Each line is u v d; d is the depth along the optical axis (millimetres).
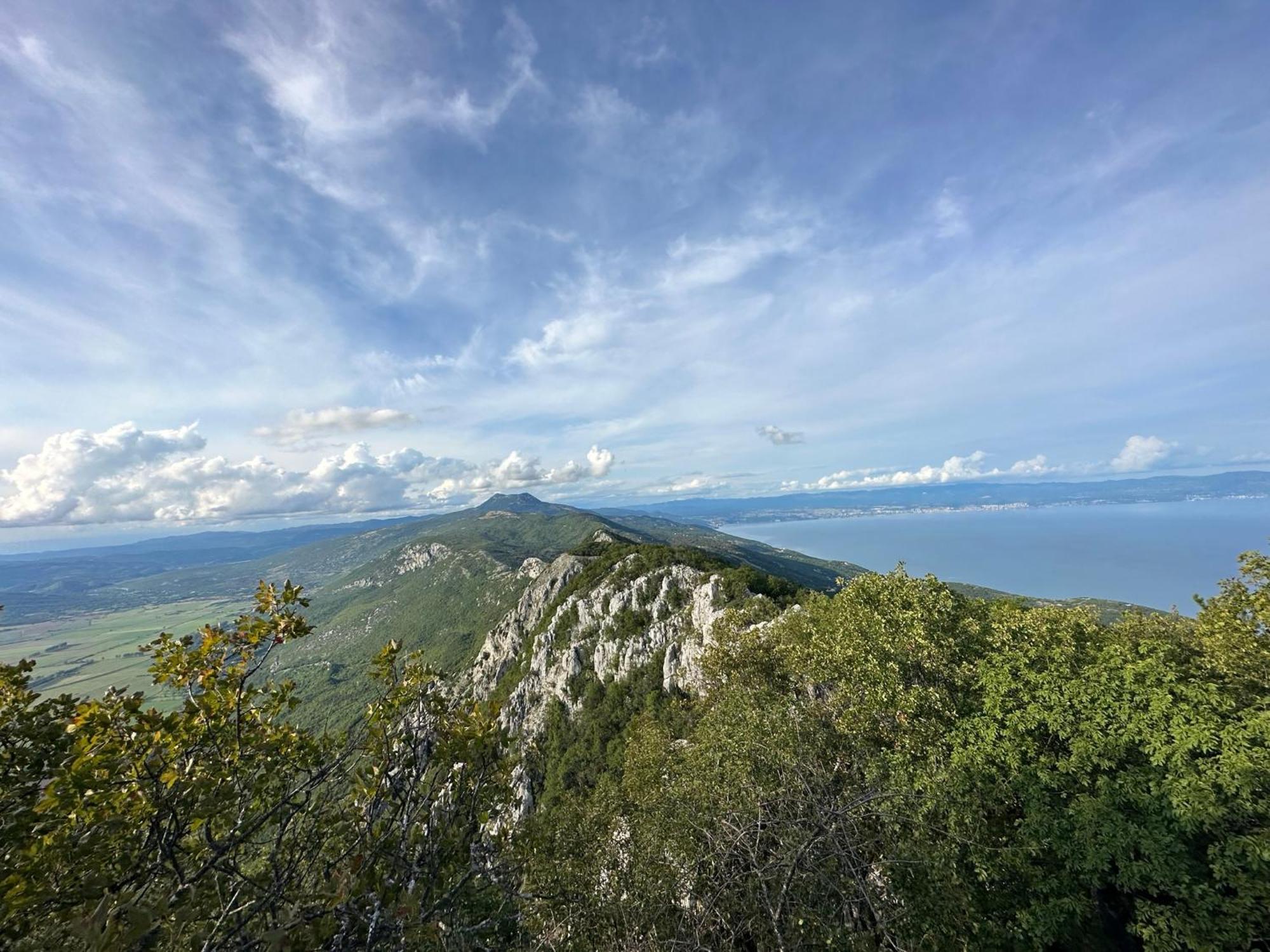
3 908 3895
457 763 6949
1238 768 13961
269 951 3588
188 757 5590
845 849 10289
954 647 24516
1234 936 12602
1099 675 18516
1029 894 15969
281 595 6723
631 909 9383
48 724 6578
